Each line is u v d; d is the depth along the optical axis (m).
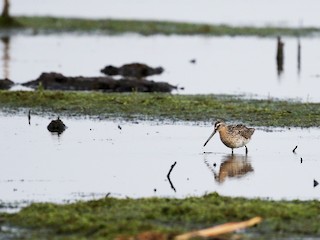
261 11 80.00
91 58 53.72
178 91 39.91
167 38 65.19
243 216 18.59
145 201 19.72
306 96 38.03
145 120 31.38
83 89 40.06
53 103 34.09
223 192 21.78
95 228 17.78
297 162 25.31
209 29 68.75
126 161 25.28
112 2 87.44
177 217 18.55
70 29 69.44
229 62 52.31
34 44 60.38
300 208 19.17
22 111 33.03
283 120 31.20
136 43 62.06
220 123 26.48
